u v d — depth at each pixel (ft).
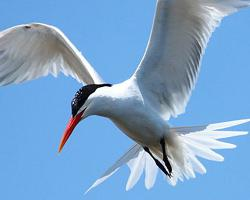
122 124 39.32
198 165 40.14
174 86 40.45
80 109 38.58
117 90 38.83
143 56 39.19
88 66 42.06
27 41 44.93
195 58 39.99
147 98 39.52
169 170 40.04
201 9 38.47
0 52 45.14
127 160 41.39
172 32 38.70
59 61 45.27
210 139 39.60
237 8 38.91
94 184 40.57
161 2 37.22
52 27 43.65
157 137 39.65
